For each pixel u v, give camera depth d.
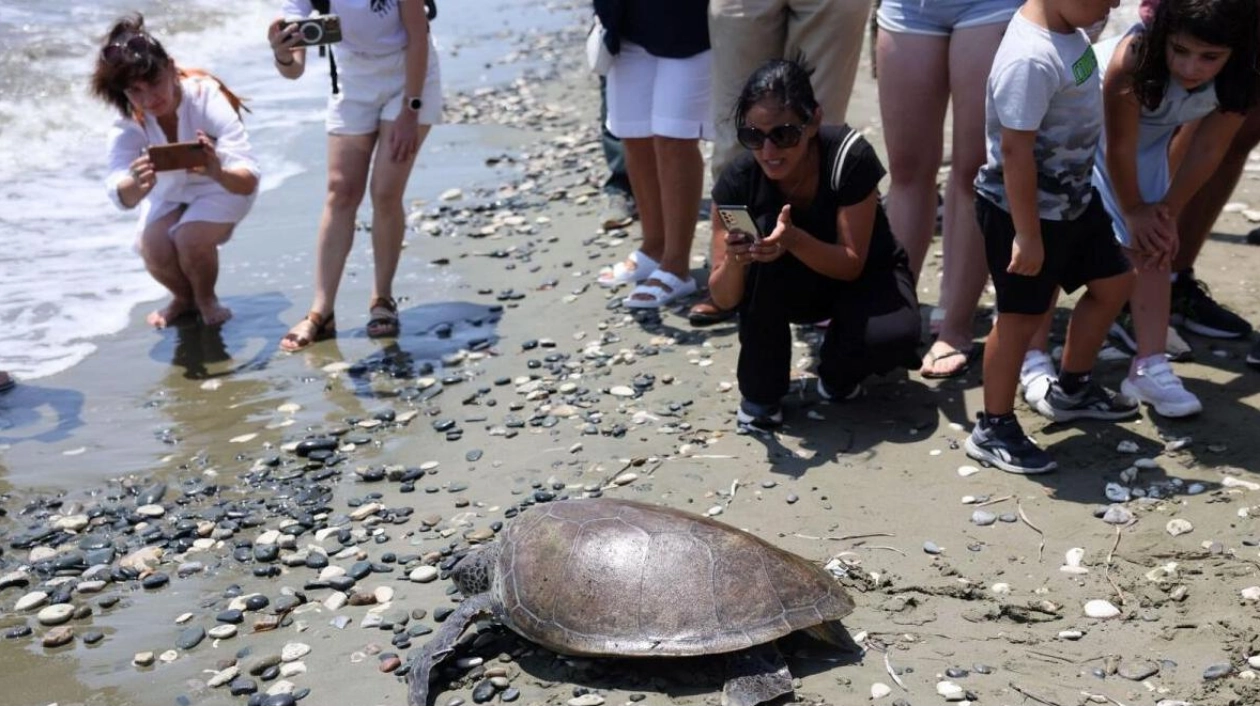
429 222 7.47
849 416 4.68
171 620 3.68
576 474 4.39
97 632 3.62
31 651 3.54
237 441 4.85
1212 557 3.59
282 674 3.34
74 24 11.08
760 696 3.00
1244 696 2.99
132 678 3.38
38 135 8.55
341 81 5.66
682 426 4.71
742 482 4.23
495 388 5.21
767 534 3.87
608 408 4.93
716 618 3.08
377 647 3.44
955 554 3.71
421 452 4.68
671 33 5.56
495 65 11.96
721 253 4.57
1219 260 5.86
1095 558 3.63
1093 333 4.27
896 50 4.84
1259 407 4.46
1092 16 3.68
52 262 6.74
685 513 3.40
